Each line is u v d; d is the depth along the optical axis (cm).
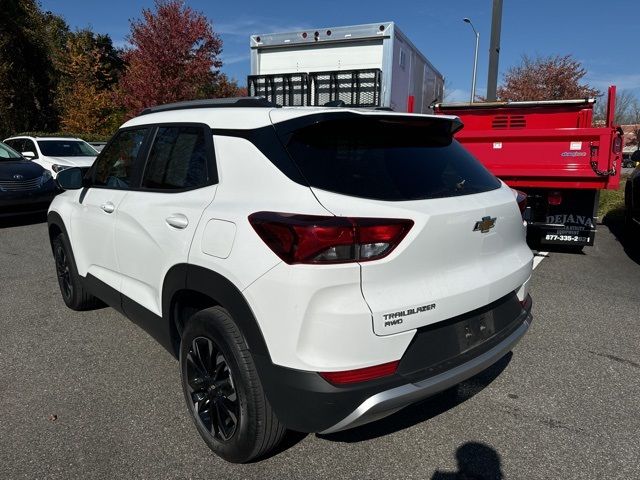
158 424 296
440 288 233
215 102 306
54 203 455
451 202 244
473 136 648
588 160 595
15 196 893
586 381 349
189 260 260
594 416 307
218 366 255
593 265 650
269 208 228
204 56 1914
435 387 228
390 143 263
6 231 877
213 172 267
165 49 1869
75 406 314
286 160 237
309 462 264
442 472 257
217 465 261
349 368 212
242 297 228
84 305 462
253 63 917
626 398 328
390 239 215
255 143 250
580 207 646
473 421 301
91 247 388
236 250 231
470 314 254
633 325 450
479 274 254
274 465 261
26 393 329
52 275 596
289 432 287
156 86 1888
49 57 2641
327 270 207
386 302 215
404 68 897
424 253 226
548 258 688
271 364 221
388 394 217
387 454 271
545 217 663
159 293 299
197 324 257
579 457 269
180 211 275
